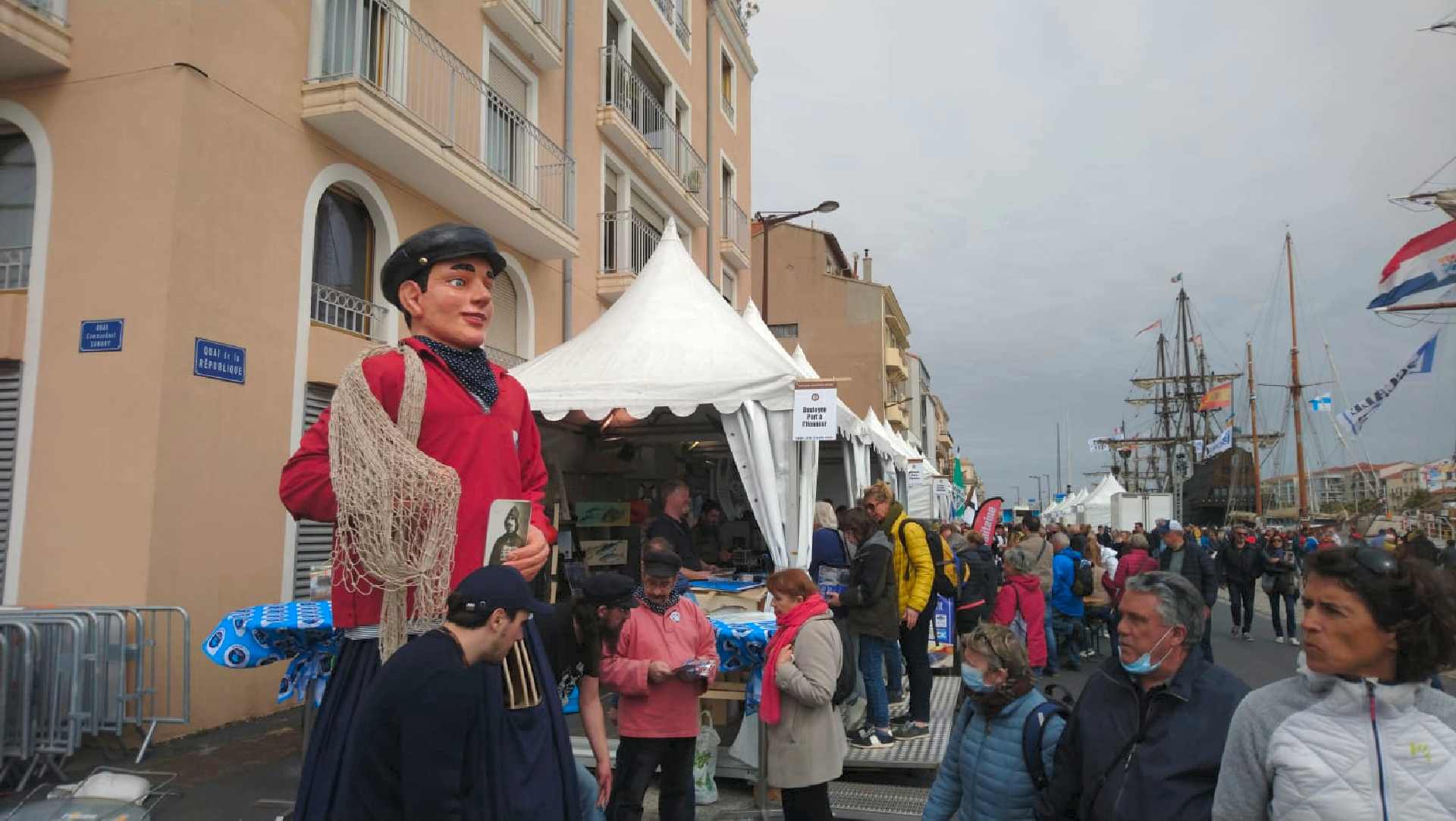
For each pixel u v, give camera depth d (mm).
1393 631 1822
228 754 5902
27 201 7035
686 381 6508
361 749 1811
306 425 7801
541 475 2322
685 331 7254
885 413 35594
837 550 6945
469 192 9703
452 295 2092
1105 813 2551
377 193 8906
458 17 10492
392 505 1835
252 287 7230
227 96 7047
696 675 3936
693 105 19312
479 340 2119
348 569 1925
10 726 5082
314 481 1932
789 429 6340
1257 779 1996
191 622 6477
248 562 7047
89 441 6418
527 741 2008
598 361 7000
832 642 4066
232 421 6965
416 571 1841
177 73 6637
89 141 6742
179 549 6426
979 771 3137
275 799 4953
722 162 21156
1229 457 61375
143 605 6117
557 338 12992
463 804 1825
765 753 4887
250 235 7234
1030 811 3031
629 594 3561
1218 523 62156
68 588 6301
